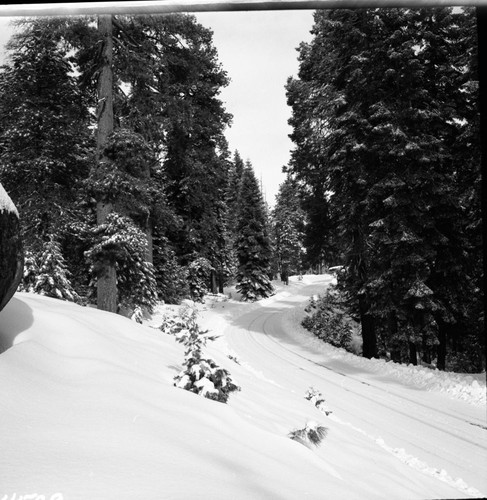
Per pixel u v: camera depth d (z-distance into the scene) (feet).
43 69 49.37
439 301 41.52
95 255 38.17
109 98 39.04
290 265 182.91
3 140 49.06
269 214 191.83
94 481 5.79
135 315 47.50
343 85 50.16
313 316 78.38
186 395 12.32
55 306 19.39
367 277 47.52
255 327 73.77
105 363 12.78
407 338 42.88
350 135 46.29
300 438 13.21
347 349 67.41
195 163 63.62
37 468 5.92
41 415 7.99
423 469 17.19
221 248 131.85
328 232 62.39
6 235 10.39
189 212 86.79
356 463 13.61
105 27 38.09
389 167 43.27
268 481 7.64
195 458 7.59
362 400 29.99
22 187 49.26
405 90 39.78
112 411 8.96
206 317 80.64
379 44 39.50
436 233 40.73
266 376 36.42
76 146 51.90
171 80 50.52
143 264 56.90
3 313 13.91
